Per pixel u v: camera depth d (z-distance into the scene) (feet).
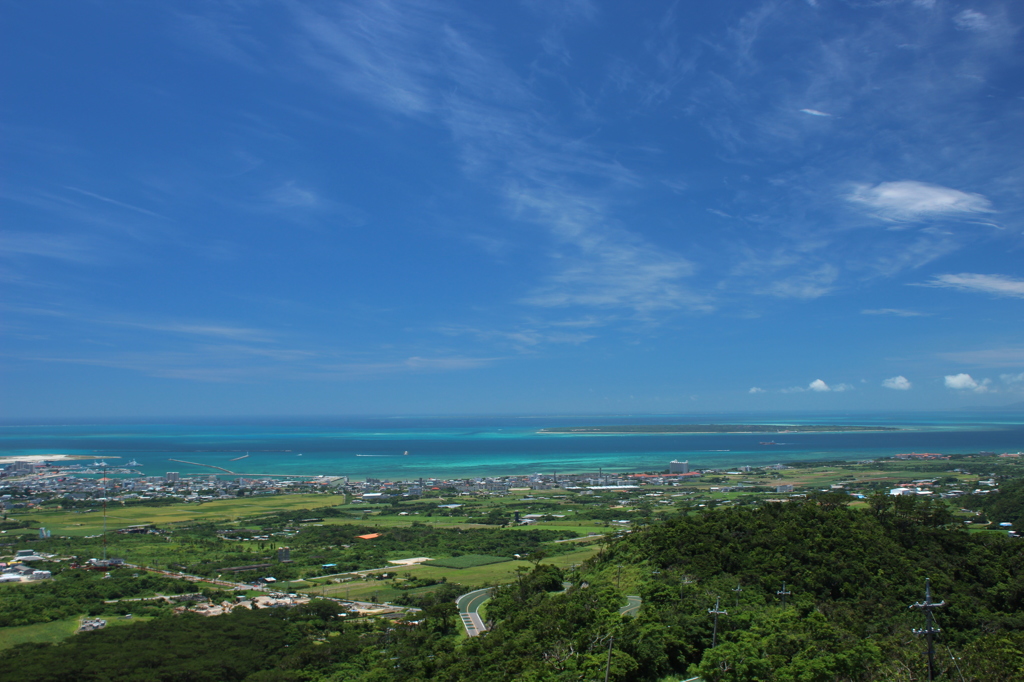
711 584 385.50
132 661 372.17
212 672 362.94
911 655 282.77
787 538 430.20
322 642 419.54
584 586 446.60
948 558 403.54
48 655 383.24
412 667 356.38
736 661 278.05
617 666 285.23
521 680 283.18
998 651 270.67
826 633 297.74
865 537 422.41
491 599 495.00
